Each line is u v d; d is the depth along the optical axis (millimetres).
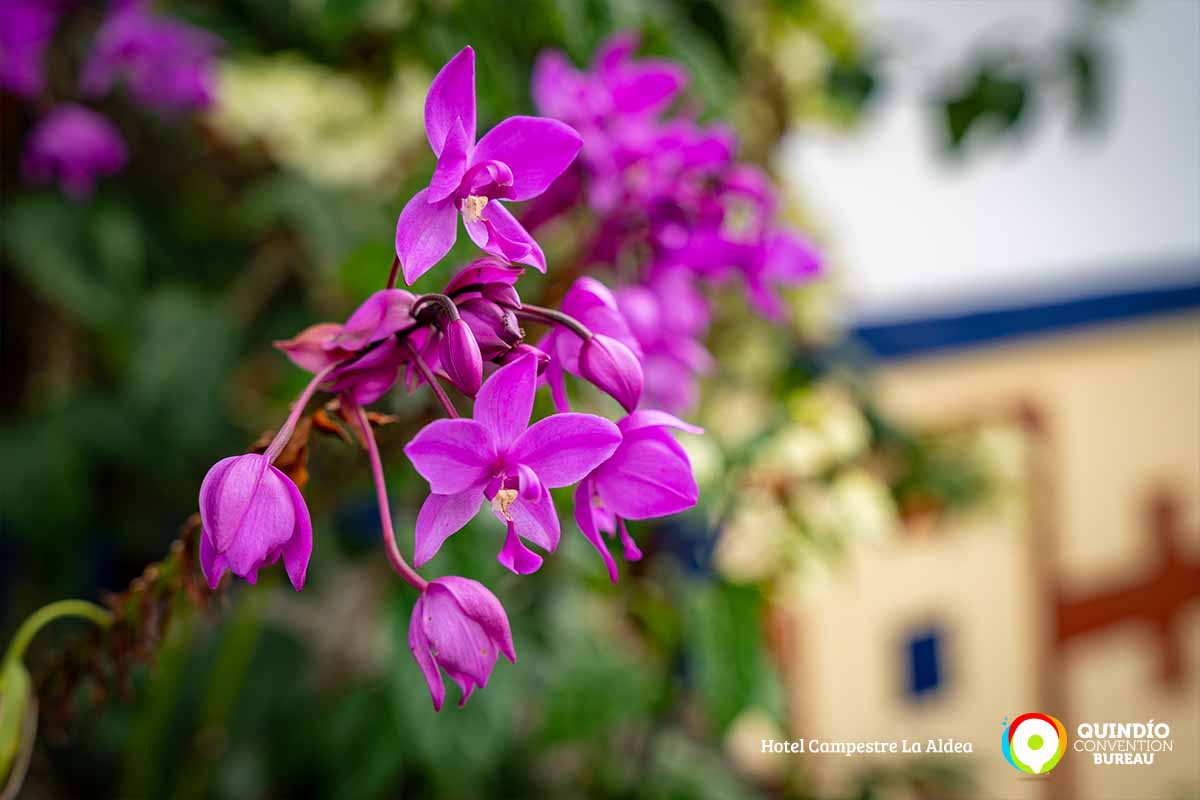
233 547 330
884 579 1005
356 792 577
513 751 713
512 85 521
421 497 534
